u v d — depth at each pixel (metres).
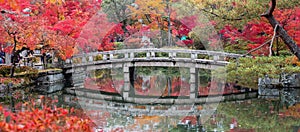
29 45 14.03
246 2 10.16
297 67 10.05
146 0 12.50
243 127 8.87
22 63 18.33
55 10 15.97
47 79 17.28
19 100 12.23
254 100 12.82
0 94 13.62
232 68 8.26
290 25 12.23
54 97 13.61
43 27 14.52
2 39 13.26
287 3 9.88
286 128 8.59
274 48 14.31
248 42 15.83
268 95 13.80
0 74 15.40
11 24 12.92
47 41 14.81
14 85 14.87
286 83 14.59
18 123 4.77
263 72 7.61
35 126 4.56
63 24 15.15
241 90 15.27
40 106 10.99
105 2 14.79
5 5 11.05
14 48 14.15
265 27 12.88
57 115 5.13
